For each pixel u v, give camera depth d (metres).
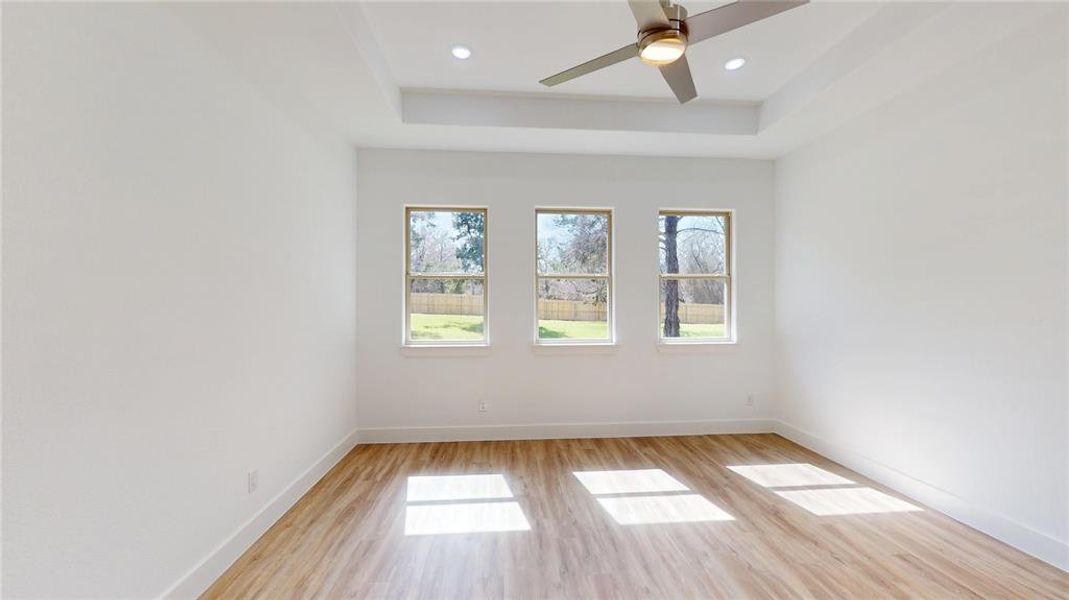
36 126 1.19
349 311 3.55
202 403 1.85
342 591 1.82
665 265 4.05
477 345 3.79
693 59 2.73
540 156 3.85
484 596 1.78
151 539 1.57
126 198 1.48
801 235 3.68
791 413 3.82
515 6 2.21
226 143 2.01
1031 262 2.06
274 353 2.43
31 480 1.18
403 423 3.73
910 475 2.68
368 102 2.81
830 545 2.16
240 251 2.12
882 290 2.89
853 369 3.14
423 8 2.22
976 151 2.29
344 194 3.44
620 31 2.43
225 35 1.96
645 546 2.15
